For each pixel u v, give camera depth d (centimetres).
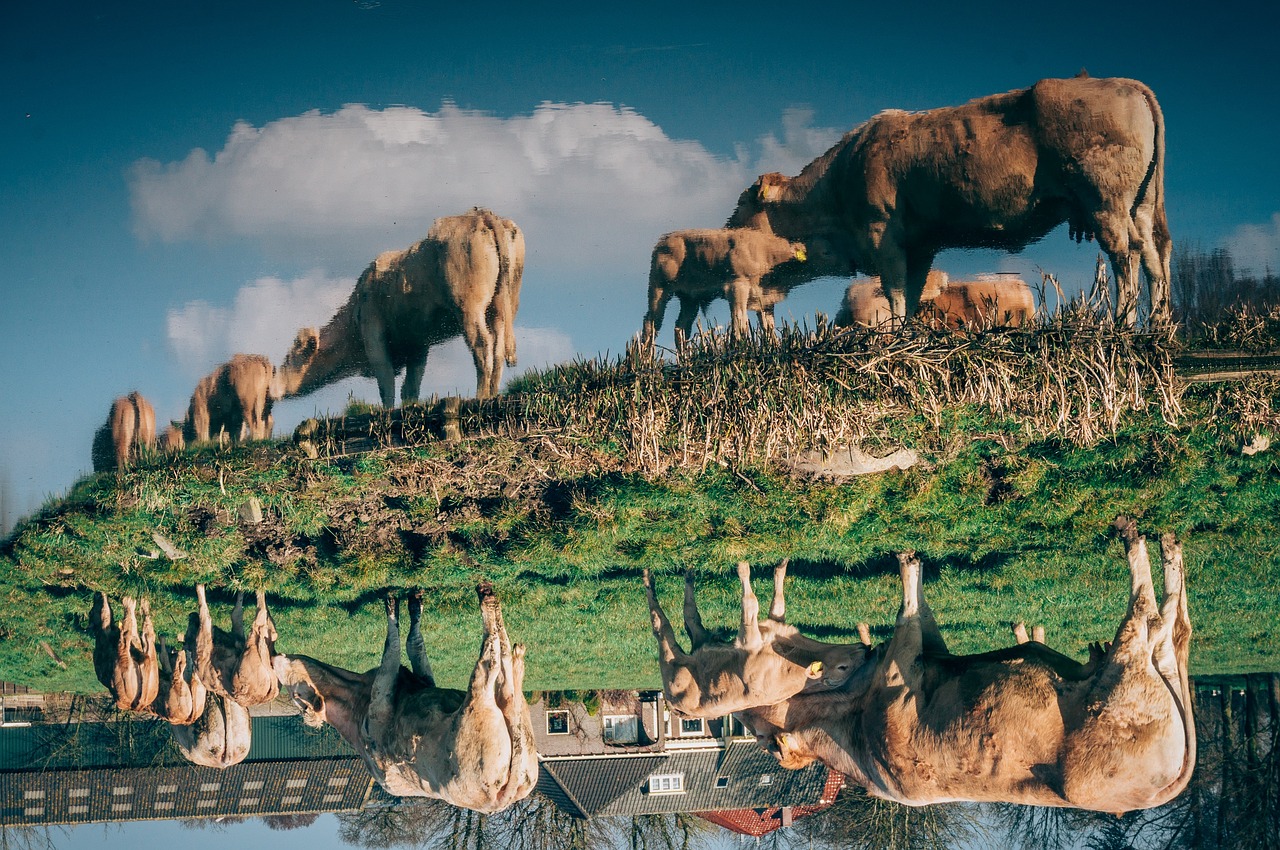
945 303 1238
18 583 1598
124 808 3362
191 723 1456
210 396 1484
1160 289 1148
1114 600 1236
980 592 1268
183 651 1434
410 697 1130
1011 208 1181
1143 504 1193
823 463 1212
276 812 3459
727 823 4412
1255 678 3136
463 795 1027
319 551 1435
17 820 3244
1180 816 3716
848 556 1288
